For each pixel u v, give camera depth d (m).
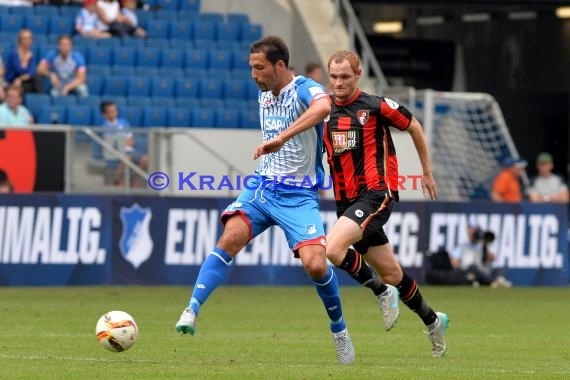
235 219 27.81
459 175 71.38
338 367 27.02
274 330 37.72
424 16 85.81
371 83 74.56
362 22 86.56
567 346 33.84
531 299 54.06
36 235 55.00
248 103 70.81
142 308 45.09
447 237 61.66
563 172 90.12
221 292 54.78
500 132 71.88
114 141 57.97
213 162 60.28
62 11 72.50
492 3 78.69
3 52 68.00
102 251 55.97
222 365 27.11
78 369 25.70
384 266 29.56
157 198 56.78
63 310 43.59
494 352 31.91
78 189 57.16
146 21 73.88
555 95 88.69
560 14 83.06
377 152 29.56
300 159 27.70
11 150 55.94
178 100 68.81
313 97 26.77
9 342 32.31
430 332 30.14
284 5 78.25
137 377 24.33
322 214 58.31
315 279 27.50
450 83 88.00
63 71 66.12
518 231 63.09
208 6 78.00
